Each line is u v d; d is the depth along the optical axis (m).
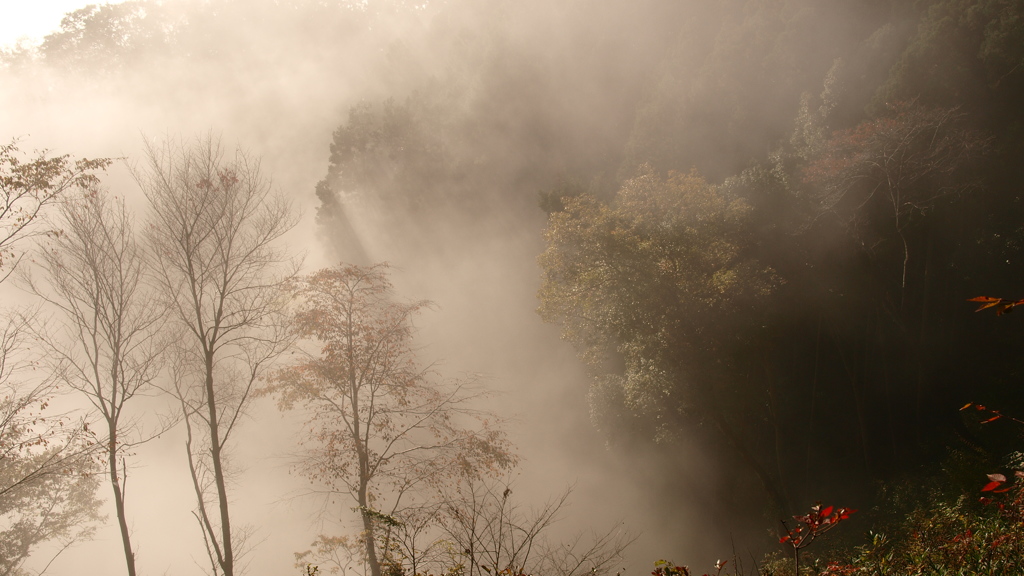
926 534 7.98
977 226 19.42
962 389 19.67
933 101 18.19
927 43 18.12
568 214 18.64
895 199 17.73
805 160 19.77
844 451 21.27
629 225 17.86
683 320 16.73
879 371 21.17
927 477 15.85
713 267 17.39
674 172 18.83
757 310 17.25
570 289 18.62
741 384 17.62
